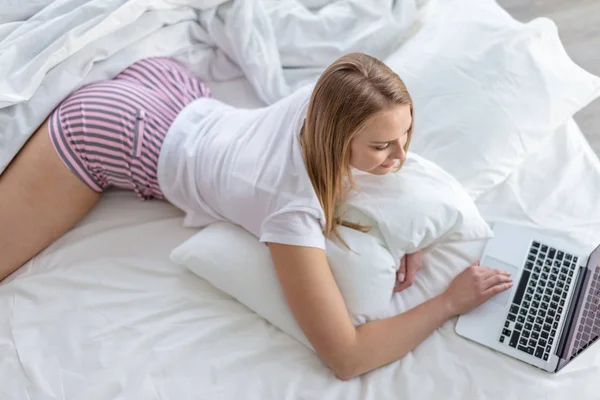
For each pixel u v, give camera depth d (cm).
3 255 118
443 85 125
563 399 101
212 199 116
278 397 105
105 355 110
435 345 108
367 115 88
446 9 138
